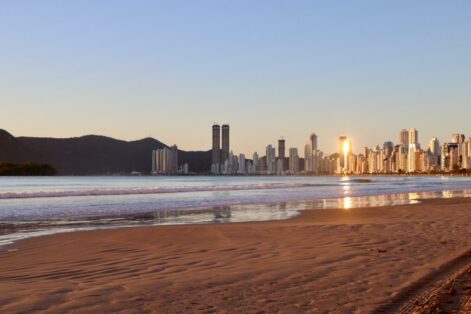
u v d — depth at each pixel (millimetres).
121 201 41344
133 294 7980
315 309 7094
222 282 8883
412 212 27953
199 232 17938
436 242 14312
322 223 21000
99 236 17359
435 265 10508
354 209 31812
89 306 7242
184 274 9711
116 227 22219
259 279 9141
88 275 9852
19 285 8773
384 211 29438
